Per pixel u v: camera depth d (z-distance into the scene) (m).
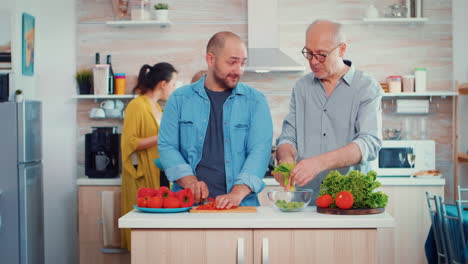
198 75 4.09
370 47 4.83
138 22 4.73
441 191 4.19
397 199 4.21
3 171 3.82
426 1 4.82
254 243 2.04
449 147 4.82
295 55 4.85
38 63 4.85
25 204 3.84
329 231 2.04
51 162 4.87
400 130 4.76
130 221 2.04
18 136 3.82
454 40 4.78
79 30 4.91
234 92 2.59
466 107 4.74
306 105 2.88
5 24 4.38
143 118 4.31
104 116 4.77
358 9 4.82
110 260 4.50
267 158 2.56
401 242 4.21
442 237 3.13
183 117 2.59
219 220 2.03
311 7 4.84
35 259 3.99
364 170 2.78
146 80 4.45
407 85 4.68
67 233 4.89
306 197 2.25
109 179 4.48
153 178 4.30
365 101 2.75
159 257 2.05
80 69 4.90
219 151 2.58
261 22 4.69
